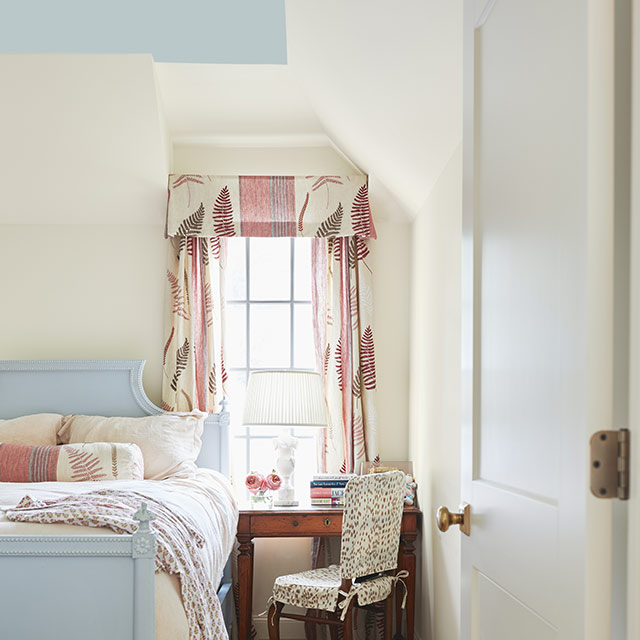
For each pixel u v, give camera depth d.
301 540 4.38
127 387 4.25
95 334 4.39
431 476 3.66
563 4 1.06
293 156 4.54
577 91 1.00
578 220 0.99
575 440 0.98
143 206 4.35
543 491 1.10
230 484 4.01
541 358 1.12
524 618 1.17
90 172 4.16
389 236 4.51
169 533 2.43
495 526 1.32
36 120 3.91
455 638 3.07
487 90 1.44
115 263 4.41
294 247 4.59
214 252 4.38
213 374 4.31
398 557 3.84
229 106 4.19
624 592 0.92
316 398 3.96
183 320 4.31
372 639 4.15
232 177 4.32
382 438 4.44
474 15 1.51
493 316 1.37
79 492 3.11
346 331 4.36
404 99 2.88
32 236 4.41
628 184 0.94
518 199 1.24
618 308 0.93
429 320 3.74
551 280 1.08
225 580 4.04
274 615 3.53
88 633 2.11
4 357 4.36
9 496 3.03
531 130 1.19
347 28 2.70
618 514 0.93
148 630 2.09
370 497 3.32
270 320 4.57
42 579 2.11
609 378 0.93
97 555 2.11
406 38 2.43
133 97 3.86
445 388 3.28
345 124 3.80
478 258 1.47
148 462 3.91
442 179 3.34
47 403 4.24
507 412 1.28
